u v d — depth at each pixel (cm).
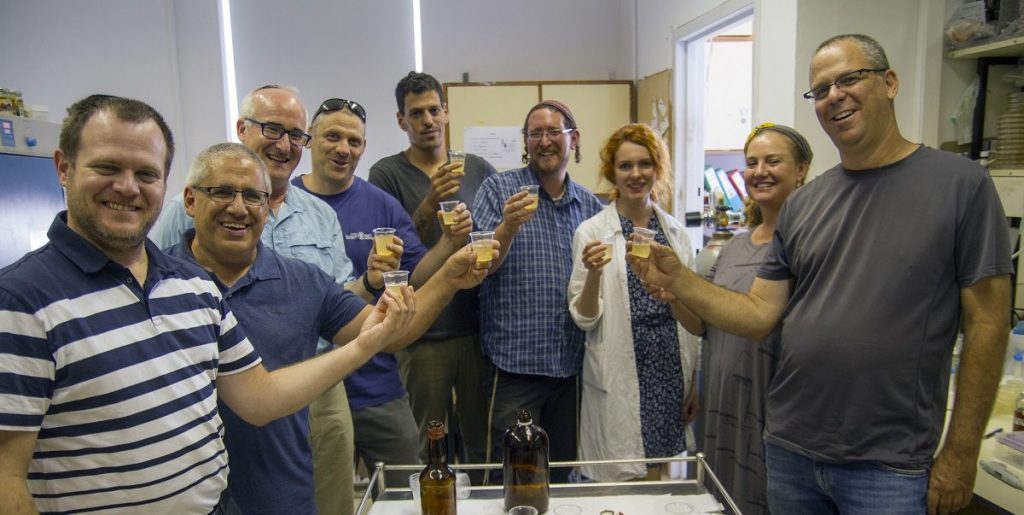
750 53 412
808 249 157
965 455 135
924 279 138
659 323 228
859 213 149
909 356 138
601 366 225
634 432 224
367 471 229
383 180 284
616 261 228
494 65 453
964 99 246
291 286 157
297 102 187
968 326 137
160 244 174
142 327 107
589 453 231
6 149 275
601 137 444
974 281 135
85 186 100
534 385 233
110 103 104
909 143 150
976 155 241
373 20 439
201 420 114
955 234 137
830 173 162
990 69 236
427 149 281
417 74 279
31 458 95
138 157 103
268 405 129
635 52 439
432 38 444
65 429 98
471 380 265
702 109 379
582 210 255
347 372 137
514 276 231
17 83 413
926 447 141
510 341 231
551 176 242
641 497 148
